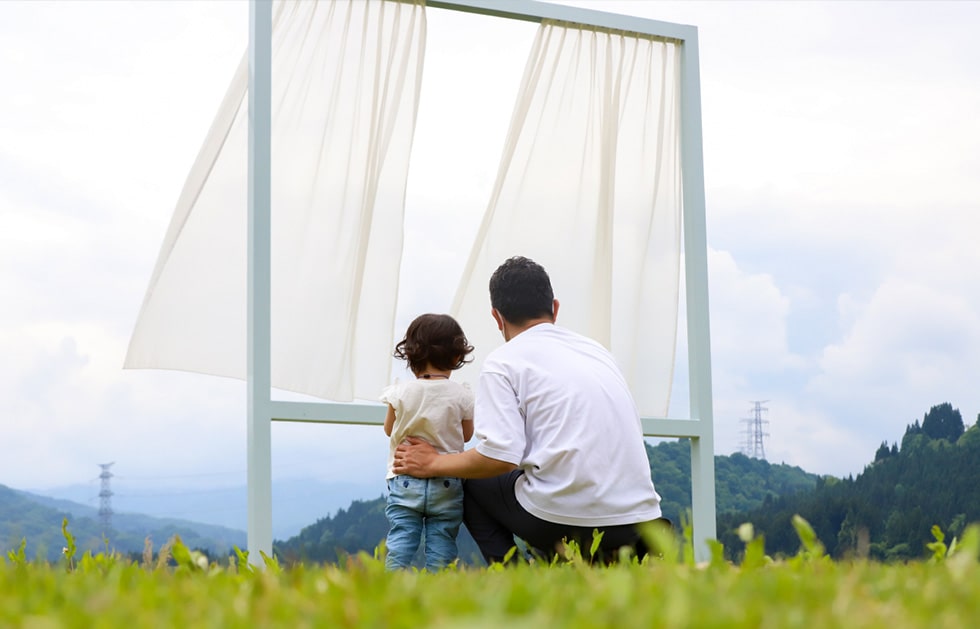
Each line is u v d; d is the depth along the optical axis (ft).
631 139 13.07
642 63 13.19
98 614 2.40
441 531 9.49
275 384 11.29
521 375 8.71
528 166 12.66
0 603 2.53
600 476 8.40
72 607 2.47
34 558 3.84
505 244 12.51
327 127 11.83
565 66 12.86
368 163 11.89
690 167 12.99
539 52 12.77
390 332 11.78
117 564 3.75
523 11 12.46
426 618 2.37
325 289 11.57
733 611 2.34
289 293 11.44
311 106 11.81
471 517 9.35
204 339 11.71
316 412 11.02
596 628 2.09
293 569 3.45
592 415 8.52
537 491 8.49
